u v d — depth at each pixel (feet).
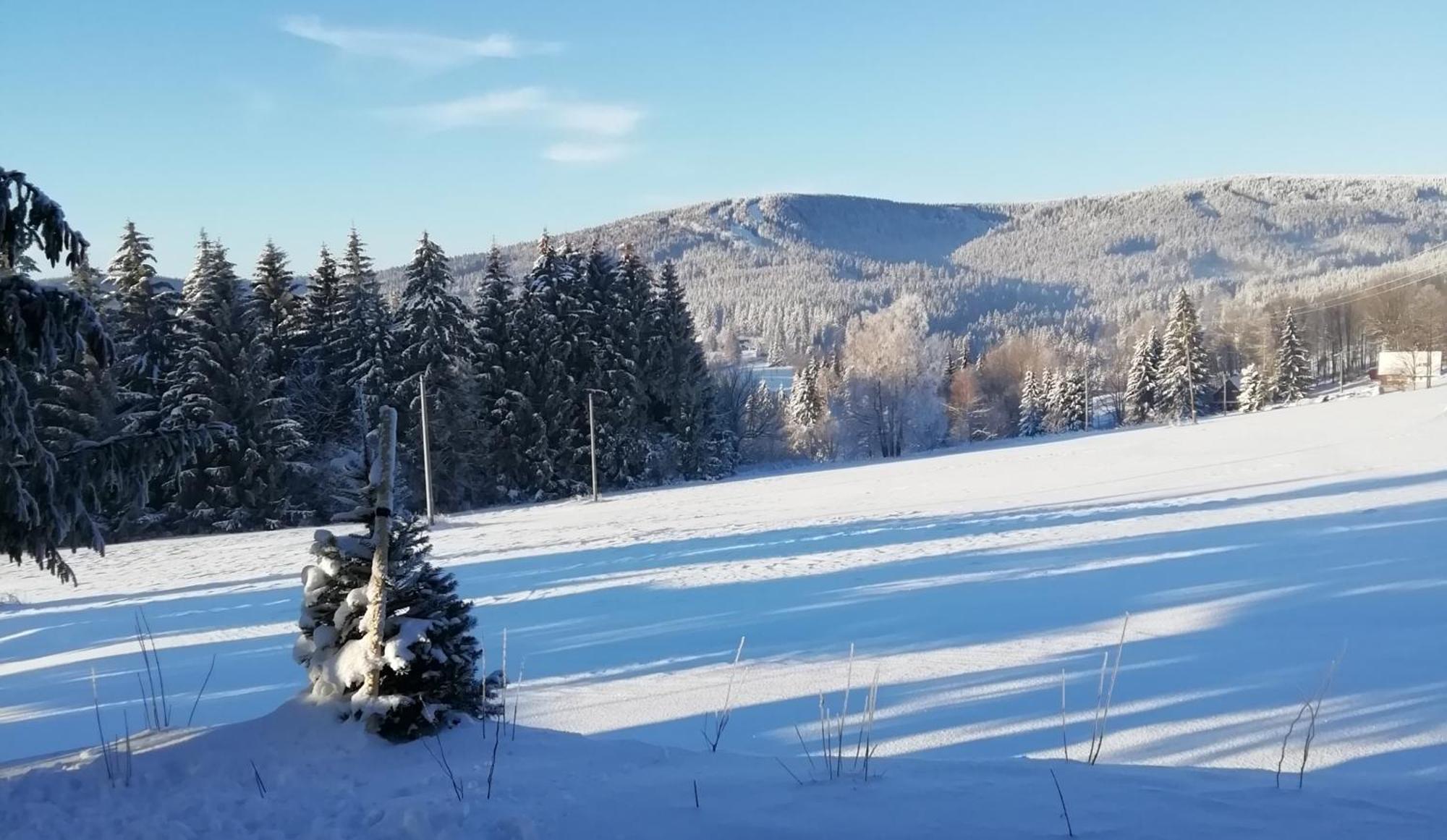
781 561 52.85
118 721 24.62
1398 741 17.13
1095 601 34.14
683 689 24.13
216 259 121.29
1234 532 53.06
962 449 214.28
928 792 12.87
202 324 117.91
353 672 16.17
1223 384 267.18
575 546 70.49
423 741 16.10
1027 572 42.75
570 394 159.02
